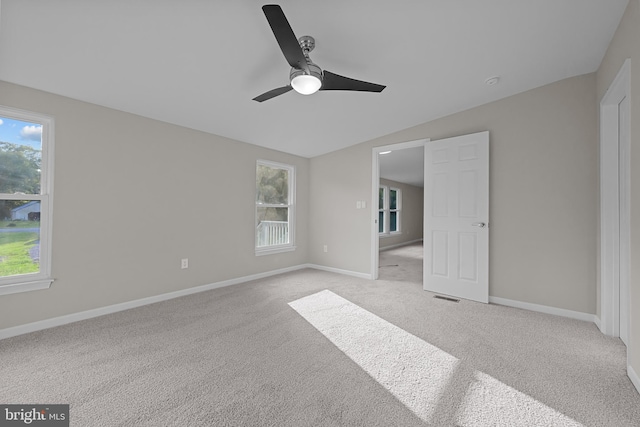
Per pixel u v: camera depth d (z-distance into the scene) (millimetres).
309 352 2090
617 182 2395
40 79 2275
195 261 3525
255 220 4266
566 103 2842
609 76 2285
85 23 1749
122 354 2033
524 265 3068
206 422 1400
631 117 1760
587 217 2748
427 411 1489
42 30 1778
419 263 5770
